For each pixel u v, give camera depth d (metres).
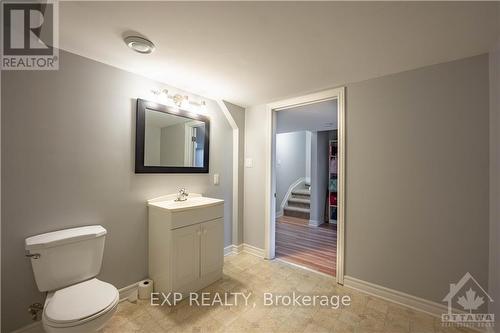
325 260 2.83
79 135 1.69
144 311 1.78
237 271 2.50
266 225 2.86
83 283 1.47
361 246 2.11
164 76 2.09
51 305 1.24
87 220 1.73
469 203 1.62
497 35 1.38
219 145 2.86
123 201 1.95
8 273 1.40
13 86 1.41
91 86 1.75
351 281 2.15
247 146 3.09
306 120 3.47
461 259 1.65
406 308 1.84
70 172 1.65
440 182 1.74
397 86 1.93
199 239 2.10
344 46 1.54
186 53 1.67
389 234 1.96
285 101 2.71
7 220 1.40
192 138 2.51
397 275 1.92
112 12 1.21
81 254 1.55
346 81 2.16
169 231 1.88
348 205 2.18
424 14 1.20
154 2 1.13
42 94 1.52
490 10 1.15
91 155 1.75
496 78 1.49
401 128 1.91
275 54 1.67
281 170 5.66
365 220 2.09
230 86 2.32
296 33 1.40
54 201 1.57
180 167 2.38
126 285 1.96
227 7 1.17
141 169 2.03
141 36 1.45
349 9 1.17
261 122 2.94
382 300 1.96
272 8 1.17
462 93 1.66
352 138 2.17
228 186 2.99
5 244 1.39
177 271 1.91
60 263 1.46
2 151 1.38
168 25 1.33
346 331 1.59
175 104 2.34
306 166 6.68
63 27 1.35
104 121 1.83
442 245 1.73
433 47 1.53
